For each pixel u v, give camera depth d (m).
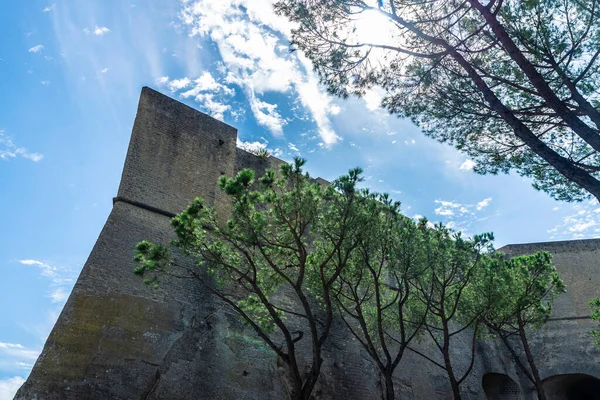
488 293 14.03
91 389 10.87
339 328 17.36
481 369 21.89
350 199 10.86
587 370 22.28
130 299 12.76
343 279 13.02
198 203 10.98
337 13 9.87
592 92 9.67
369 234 11.52
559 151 10.36
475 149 11.03
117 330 12.05
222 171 17.72
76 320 11.55
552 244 26.22
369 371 17.23
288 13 10.15
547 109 9.88
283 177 10.77
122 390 11.31
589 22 9.18
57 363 10.75
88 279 12.30
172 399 12.02
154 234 14.45
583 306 24.03
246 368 13.98
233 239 11.24
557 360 22.69
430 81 10.23
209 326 13.95
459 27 9.76
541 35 9.53
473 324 15.83
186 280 14.25
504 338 15.66
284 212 10.66
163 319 13.08
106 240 13.26
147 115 16.48
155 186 15.38
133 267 13.33
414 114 10.78
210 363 13.30
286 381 14.61
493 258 14.91
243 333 14.58
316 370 9.64
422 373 19.22
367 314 15.77
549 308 16.41
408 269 12.59
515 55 8.52
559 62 9.38
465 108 10.31
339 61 10.17
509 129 10.41
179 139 16.95
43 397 10.18
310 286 13.43
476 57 10.09
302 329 16.20
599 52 8.65
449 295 14.01
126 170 14.97
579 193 10.70
